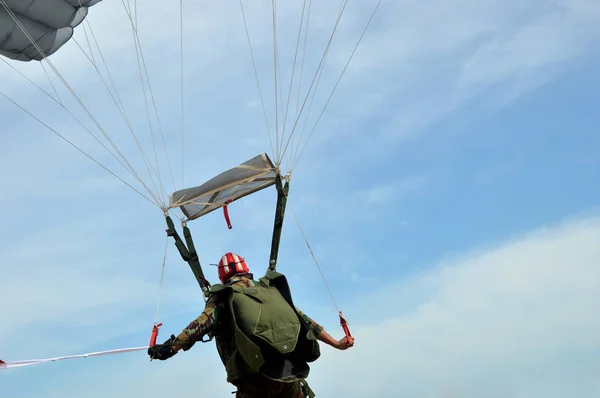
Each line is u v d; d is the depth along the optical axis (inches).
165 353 231.9
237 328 231.6
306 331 244.5
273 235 284.8
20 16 440.8
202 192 288.0
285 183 293.4
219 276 259.3
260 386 240.2
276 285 251.9
